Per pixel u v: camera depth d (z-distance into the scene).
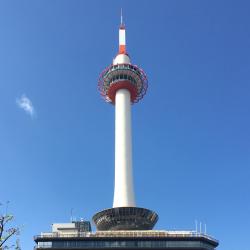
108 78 165.75
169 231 131.25
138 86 166.88
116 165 146.88
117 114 157.88
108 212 135.50
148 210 136.25
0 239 55.56
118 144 150.62
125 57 172.88
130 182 143.25
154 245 128.62
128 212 134.38
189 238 129.25
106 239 129.75
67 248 128.88
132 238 129.50
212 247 132.12
